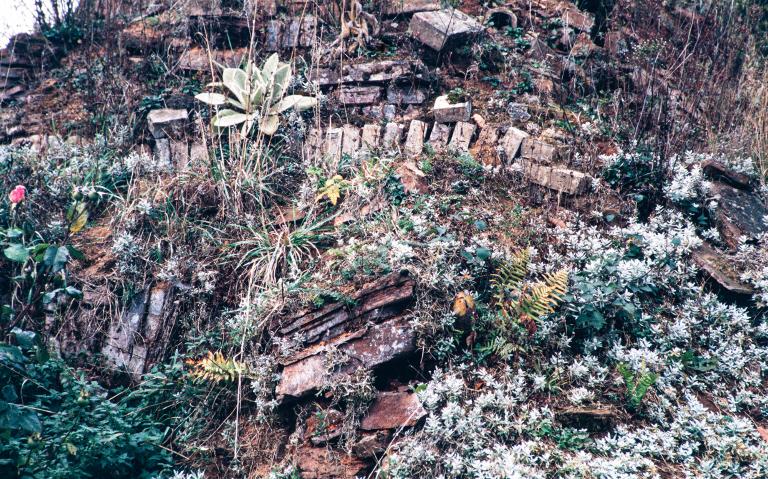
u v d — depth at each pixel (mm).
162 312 4418
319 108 5434
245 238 4738
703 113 5996
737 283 4434
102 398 4035
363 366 3805
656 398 3828
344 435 3703
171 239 4668
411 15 6297
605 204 4844
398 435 3639
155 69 6102
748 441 3588
